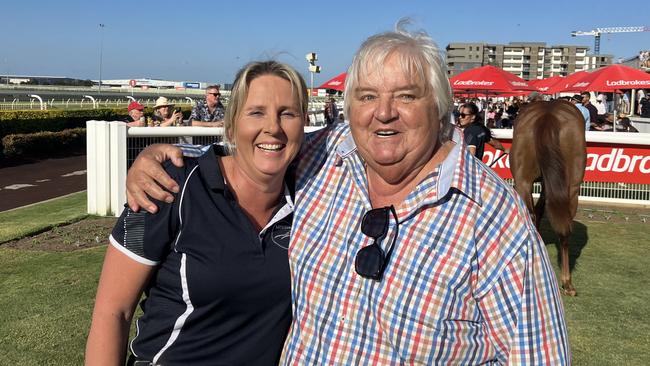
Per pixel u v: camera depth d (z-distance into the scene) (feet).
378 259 5.35
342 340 5.47
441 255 5.19
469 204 5.26
